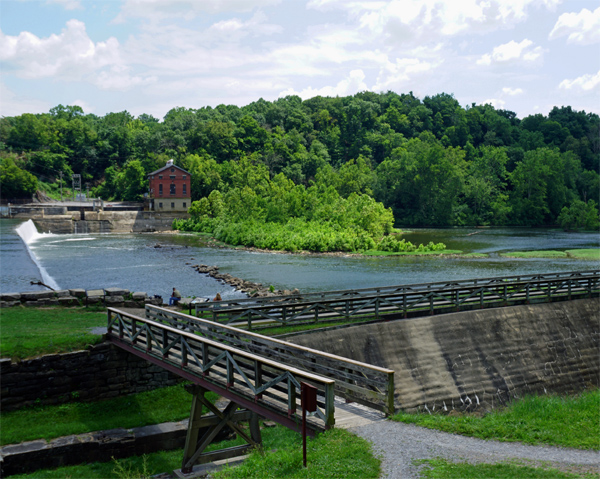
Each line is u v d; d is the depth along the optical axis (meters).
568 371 25.84
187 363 15.33
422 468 9.06
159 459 15.84
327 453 9.75
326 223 87.12
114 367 19.09
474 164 161.38
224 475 9.83
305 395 9.50
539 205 138.62
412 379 21.41
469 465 9.22
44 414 17.47
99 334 19.70
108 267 55.38
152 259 62.84
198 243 85.00
